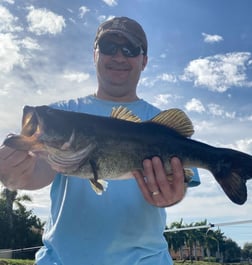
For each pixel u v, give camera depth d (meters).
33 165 0.66
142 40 0.89
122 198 0.75
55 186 0.78
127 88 0.87
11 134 0.64
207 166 0.69
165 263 0.77
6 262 5.67
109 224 0.73
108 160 0.66
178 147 0.68
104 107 0.85
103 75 0.87
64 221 0.74
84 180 0.75
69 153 0.64
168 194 0.65
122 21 0.88
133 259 0.73
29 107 0.65
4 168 0.65
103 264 0.72
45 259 0.75
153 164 0.64
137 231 0.74
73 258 0.72
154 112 0.87
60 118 0.65
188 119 0.70
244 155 0.70
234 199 0.68
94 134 0.66
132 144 0.66
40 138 0.64
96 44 0.89
